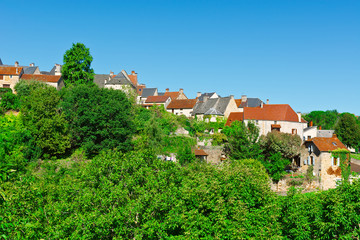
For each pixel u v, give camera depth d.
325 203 23.86
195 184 23.39
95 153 47.53
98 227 18.41
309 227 22.44
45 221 19.42
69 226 18.44
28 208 17.08
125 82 81.94
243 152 51.09
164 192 21.75
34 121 44.12
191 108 83.12
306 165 53.94
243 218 21.25
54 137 43.34
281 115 65.62
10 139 39.53
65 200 21.77
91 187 22.61
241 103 90.44
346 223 22.53
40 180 31.59
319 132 85.94
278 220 23.81
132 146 48.06
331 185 50.53
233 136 53.91
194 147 56.97
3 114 49.47
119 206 20.39
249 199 23.77
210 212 21.45
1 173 12.59
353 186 24.50
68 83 62.88
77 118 46.28
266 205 22.88
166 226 20.73
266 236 21.05
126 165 23.47
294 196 25.12
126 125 48.22
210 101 80.94
